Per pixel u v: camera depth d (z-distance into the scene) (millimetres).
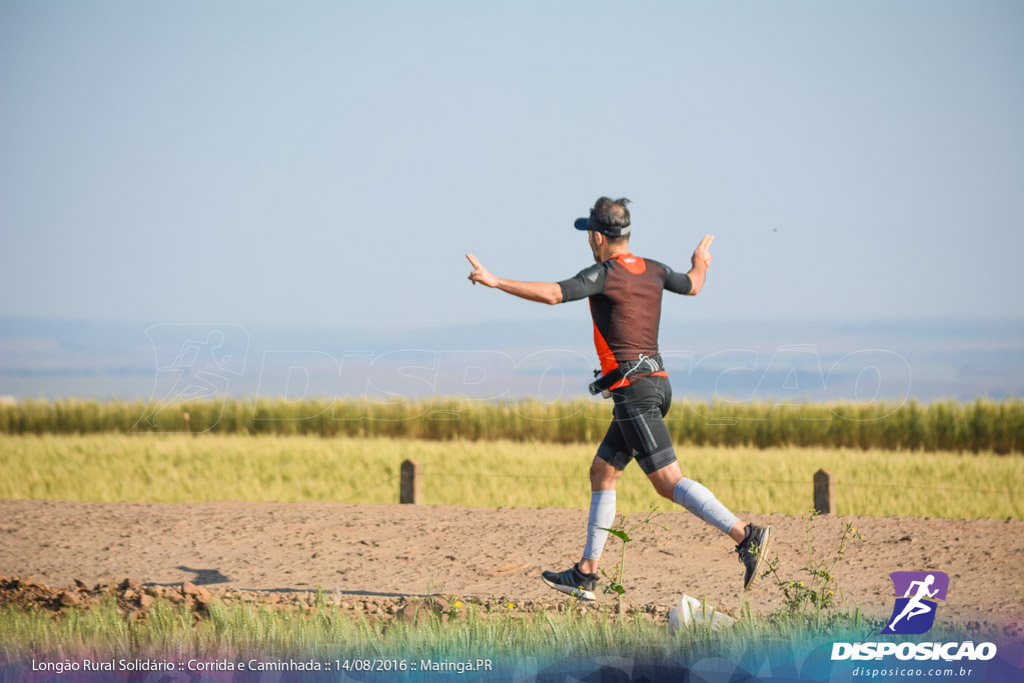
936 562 30078
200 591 25219
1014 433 78062
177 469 58719
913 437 80062
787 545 32688
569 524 36812
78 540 33938
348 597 26141
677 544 33312
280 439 77250
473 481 51250
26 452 62719
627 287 22906
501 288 21688
